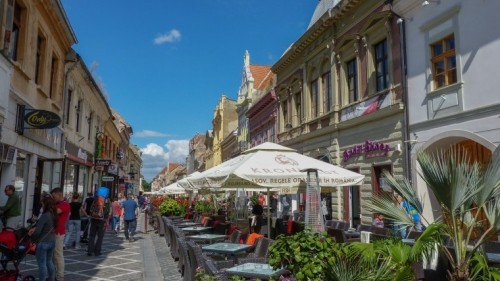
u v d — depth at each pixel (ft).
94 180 97.04
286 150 31.99
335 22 62.95
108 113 106.63
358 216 57.00
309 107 73.61
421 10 44.78
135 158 256.93
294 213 62.23
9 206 36.32
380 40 52.49
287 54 81.66
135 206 56.59
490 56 36.17
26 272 31.04
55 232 26.71
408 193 20.36
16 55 43.19
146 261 37.37
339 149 62.13
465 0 39.04
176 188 74.84
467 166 17.87
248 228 42.63
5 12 36.78
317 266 13.91
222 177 28.78
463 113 38.47
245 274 17.94
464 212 17.06
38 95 49.70
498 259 20.39
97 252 41.91
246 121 129.39
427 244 15.72
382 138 50.93
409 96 46.14
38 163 53.93
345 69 61.16
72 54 62.54
